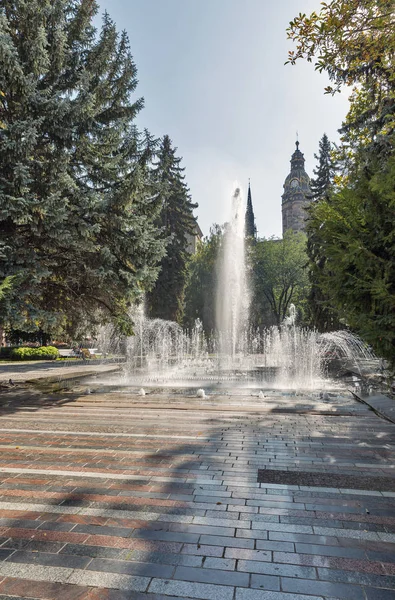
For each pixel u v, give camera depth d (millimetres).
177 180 38344
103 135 13758
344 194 6035
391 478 4660
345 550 3068
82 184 13812
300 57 8172
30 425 7508
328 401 10289
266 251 49469
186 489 4316
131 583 2641
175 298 34969
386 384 13070
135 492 4234
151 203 15297
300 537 3268
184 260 38062
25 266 11477
